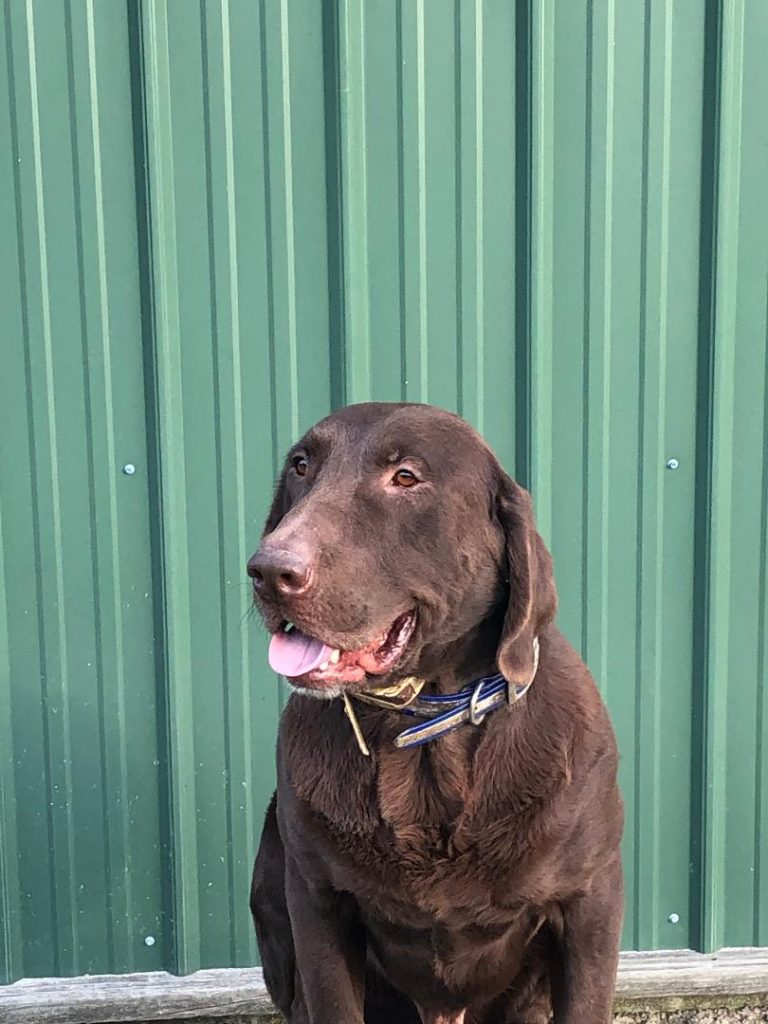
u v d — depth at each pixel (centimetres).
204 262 166
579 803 133
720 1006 181
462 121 166
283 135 165
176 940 177
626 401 172
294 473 138
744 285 172
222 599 172
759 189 170
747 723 179
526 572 130
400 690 132
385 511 128
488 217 168
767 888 181
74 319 167
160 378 167
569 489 173
